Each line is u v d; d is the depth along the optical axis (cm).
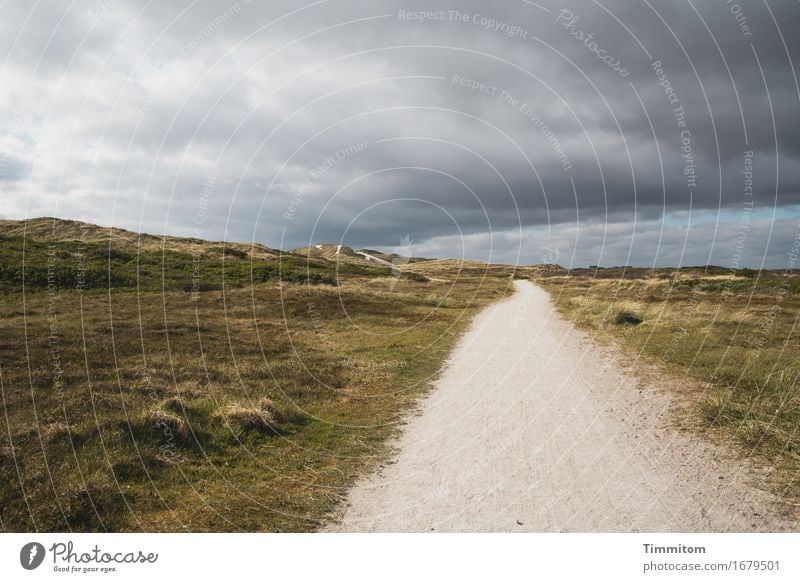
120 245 4444
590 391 1095
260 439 868
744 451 723
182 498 670
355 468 759
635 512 592
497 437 855
